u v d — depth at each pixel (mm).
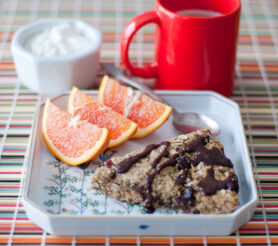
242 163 524
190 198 482
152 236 481
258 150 572
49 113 557
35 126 543
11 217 500
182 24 564
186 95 595
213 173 495
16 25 736
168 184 487
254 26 754
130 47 715
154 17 581
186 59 583
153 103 574
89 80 628
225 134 570
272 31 746
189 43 573
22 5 780
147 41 728
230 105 582
